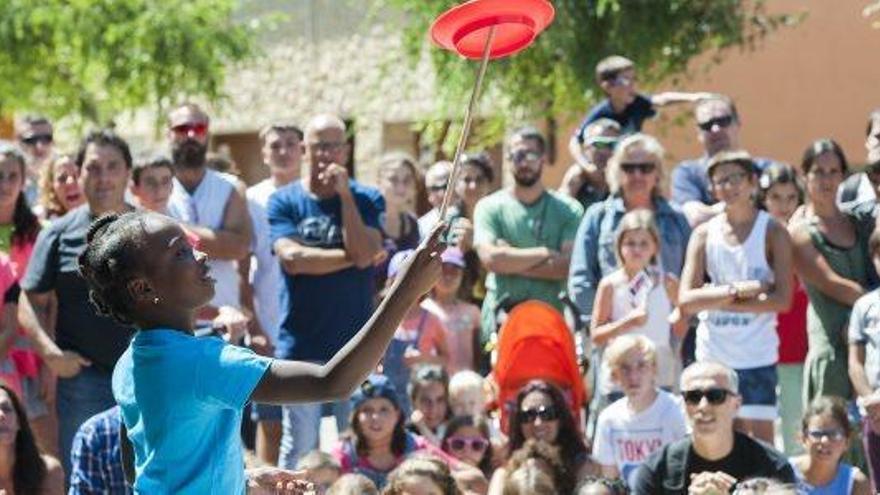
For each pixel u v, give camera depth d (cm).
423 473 1766
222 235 2302
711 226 2236
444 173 2728
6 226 2278
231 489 1020
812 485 1983
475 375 2244
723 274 2214
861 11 4084
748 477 1903
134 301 1031
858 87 4094
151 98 4562
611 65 2727
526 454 1983
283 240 2292
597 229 2323
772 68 4197
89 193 2075
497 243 2445
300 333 2280
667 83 4162
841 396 2230
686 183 2558
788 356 2377
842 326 2244
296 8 5550
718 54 3809
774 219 2222
